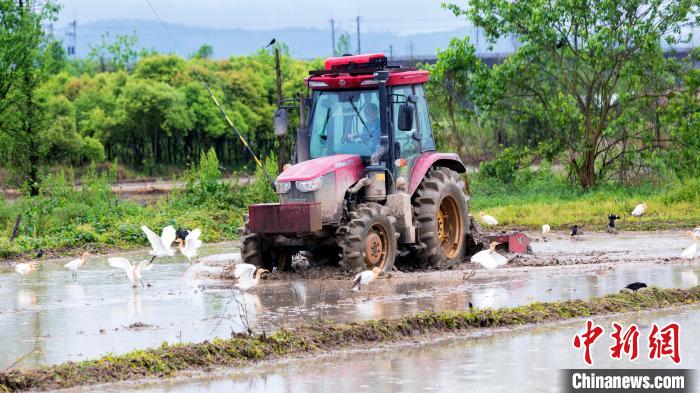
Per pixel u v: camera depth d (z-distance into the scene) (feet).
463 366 100.12
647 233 229.66
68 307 137.39
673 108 315.58
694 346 108.17
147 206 289.12
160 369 98.37
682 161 314.35
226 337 111.45
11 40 319.06
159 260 199.72
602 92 329.31
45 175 353.10
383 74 160.45
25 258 212.84
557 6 321.93
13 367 98.32
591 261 175.83
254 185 299.58
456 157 180.24
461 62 338.95
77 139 557.33
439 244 169.27
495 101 334.44
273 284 153.07
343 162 159.43
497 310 122.31
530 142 349.82
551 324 120.67
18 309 136.67
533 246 206.80
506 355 104.73
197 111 654.12
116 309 134.00
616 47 319.27
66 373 94.99
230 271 165.89
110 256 215.31
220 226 261.24
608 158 341.21
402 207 162.09
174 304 136.98
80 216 261.85
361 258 155.63
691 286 141.59
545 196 314.35
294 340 107.96
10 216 264.93
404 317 116.78
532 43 324.60
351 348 108.78
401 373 97.60
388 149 161.79
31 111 328.90
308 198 154.10
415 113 169.89
